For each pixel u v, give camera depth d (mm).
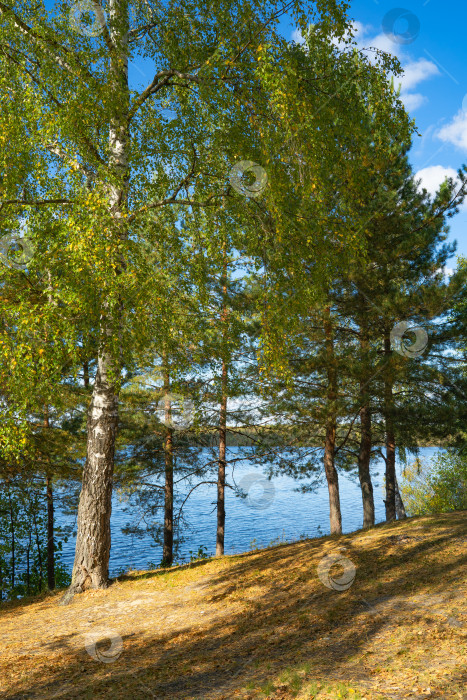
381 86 8125
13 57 7547
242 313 14109
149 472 18109
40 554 18922
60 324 6938
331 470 15141
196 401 14492
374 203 12367
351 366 12305
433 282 12586
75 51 7746
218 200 9250
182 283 9422
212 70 7492
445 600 6617
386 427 13703
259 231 8594
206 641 6637
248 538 27625
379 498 39312
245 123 8102
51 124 6934
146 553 24969
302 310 8125
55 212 7730
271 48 7184
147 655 6344
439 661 4852
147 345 8547
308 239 7543
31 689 5512
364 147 9414
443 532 9992
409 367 12062
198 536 28422
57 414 15047
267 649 5996
